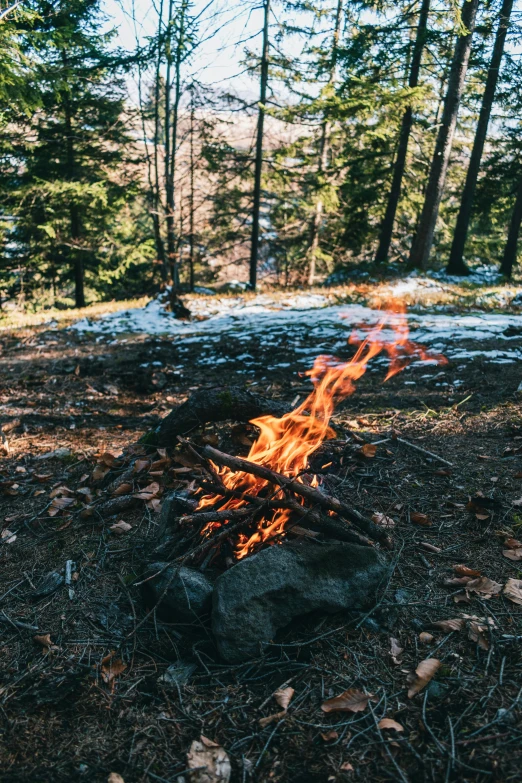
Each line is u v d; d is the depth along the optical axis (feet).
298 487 9.68
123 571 10.14
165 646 8.36
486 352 24.21
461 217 60.85
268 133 61.62
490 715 6.69
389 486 12.39
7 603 9.56
